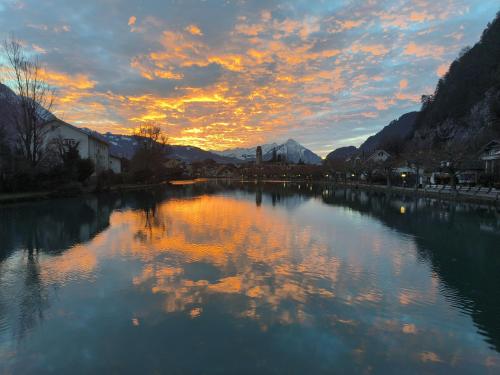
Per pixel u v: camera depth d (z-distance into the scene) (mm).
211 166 195625
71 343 5996
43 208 25656
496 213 23656
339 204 31578
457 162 35812
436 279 9453
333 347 5922
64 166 36625
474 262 11133
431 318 7070
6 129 36625
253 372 5215
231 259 11250
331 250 12664
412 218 21469
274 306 7539
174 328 6520
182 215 22844
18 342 6043
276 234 15781
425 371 5312
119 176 55375
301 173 141125
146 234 15633
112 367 5316
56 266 10406
